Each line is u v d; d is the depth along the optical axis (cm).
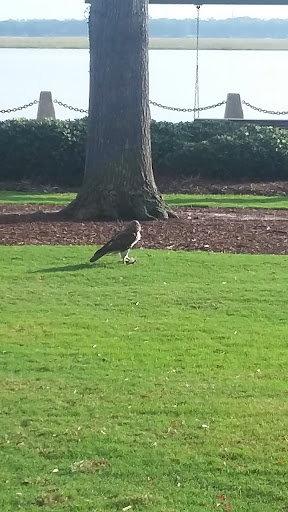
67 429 786
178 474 701
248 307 1207
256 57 7481
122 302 1231
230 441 762
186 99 4184
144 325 1120
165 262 1488
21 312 1178
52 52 8644
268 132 2680
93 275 1388
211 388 892
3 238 1694
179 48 9300
